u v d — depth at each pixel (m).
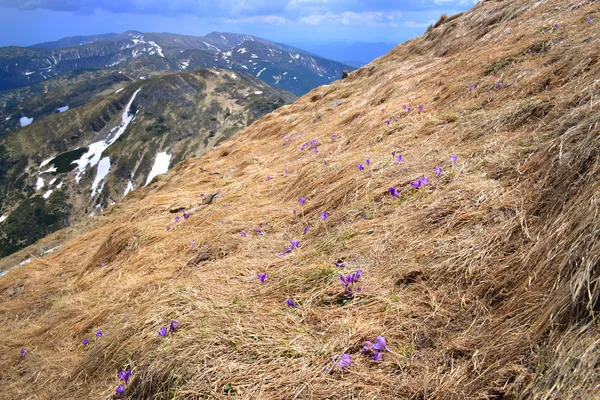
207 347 2.61
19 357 4.70
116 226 8.94
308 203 4.93
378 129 6.46
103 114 170.25
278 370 2.33
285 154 9.12
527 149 3.44
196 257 4.74
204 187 9.16
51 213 117.56
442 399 1.85
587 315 1.70
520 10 9.84
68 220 116.94
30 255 12.13
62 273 7.88
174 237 6.02
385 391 2.01
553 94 4.16
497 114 4.53
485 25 11.37
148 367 2.68
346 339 2.42
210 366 2.47
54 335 4.91
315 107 15.24
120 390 2.67
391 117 6.77
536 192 2.80
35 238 109.06
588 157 2.54
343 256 3.35
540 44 6.18
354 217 3.95
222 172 10.47
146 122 162.62
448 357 2.10
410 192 3.83
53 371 3.99
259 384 2.27
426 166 4.16
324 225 4.11
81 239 10.12
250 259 4.02
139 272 5.34
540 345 1.80
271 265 3.72
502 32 9.12
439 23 16.17
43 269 8.74
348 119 8.91
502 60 6.39
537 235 2.45
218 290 3.46
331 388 2.10
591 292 1.73
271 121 15.18
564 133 2.98
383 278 2.90
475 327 2.20
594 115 2.88
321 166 5.80
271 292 3.19
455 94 6.23
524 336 1.89
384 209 3.81
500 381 1.79
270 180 6.97
